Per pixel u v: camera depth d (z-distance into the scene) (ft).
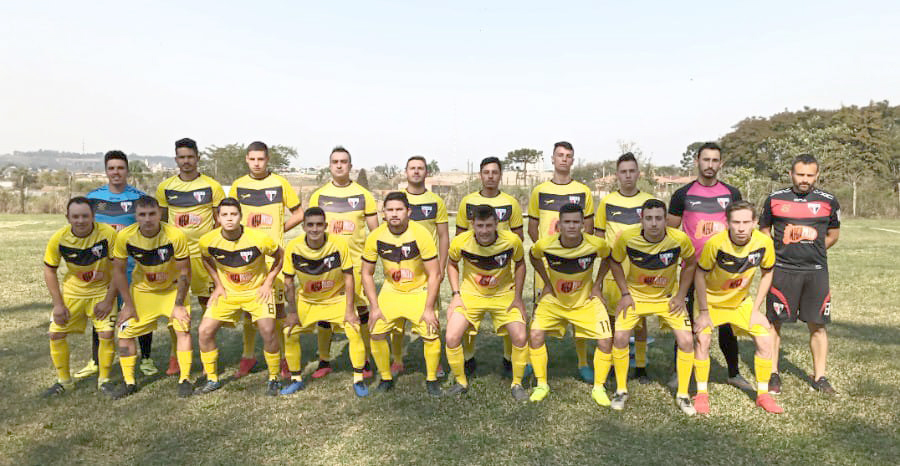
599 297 15.49
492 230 15.01
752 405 14.44
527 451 11.84
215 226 18.78
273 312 15.75
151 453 11.93
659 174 165.48
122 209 18.25
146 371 17.43
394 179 131.44
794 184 15.67
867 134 136.36
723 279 14.70
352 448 12.02
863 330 21.22
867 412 13.71
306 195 96.73
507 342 17.16
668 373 17.31
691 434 12.66
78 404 14.76
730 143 183.32
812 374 16.60
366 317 18.49
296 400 15.05
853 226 69.00
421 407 14.42
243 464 11.37
